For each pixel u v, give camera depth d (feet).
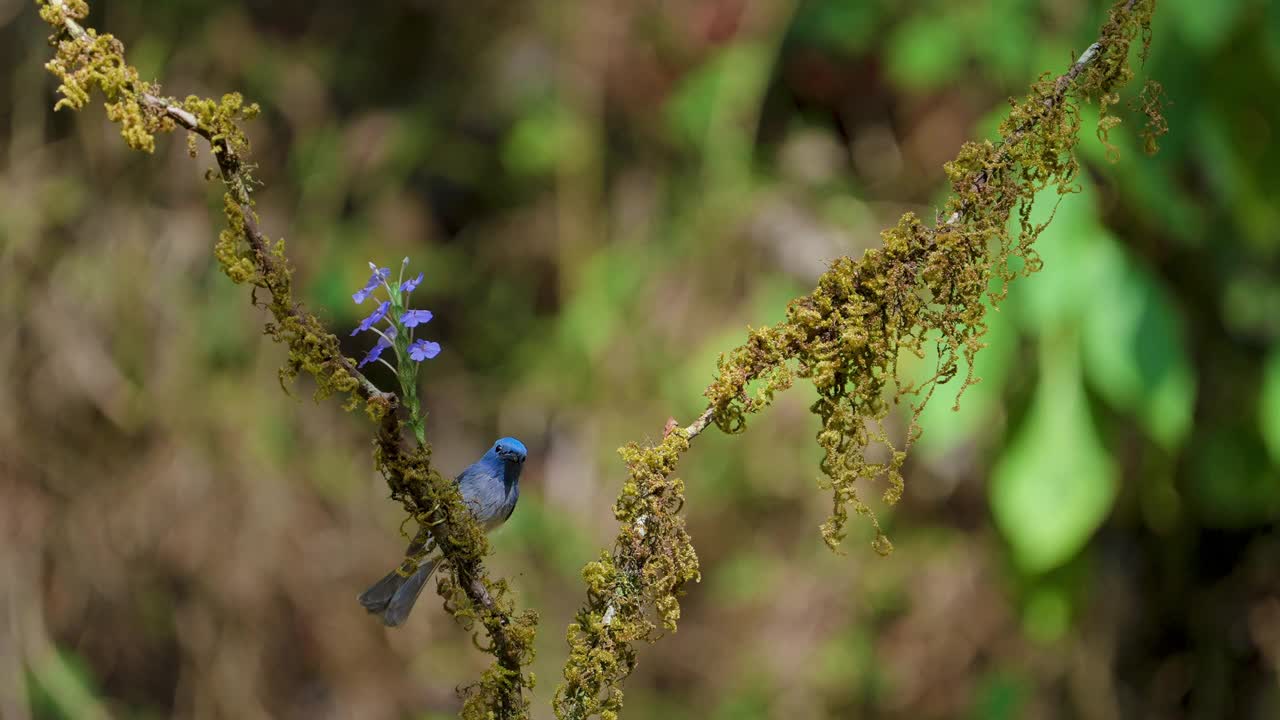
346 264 26.43
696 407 24.25
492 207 27.94
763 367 7.77
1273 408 18.89
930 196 23.65
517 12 27.66
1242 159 17.84
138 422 25.14
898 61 21.52
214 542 24.68
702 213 25.25
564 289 26.58
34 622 23.86
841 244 24.08
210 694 24.23
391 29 28.50
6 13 26.30
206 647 24.39
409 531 25.16
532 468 25.90
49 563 24.54
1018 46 20.36
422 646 24.86
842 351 7.73
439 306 27.73
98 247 25.95
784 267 24.45
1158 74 17.60
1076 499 17.79
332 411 26.43
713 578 24.48
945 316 7.81
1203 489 20.31
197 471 24.99
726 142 24.94
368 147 27.20
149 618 24.63
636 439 24.91
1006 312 17.98
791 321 7.82
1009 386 18.93
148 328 25.62
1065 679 21.59
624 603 7.50
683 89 25.57
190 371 25.54
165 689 24.61
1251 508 20.20
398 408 7.48
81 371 25.04
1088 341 17.49
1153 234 19.22
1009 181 7.92
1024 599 20.44
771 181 25.11
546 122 26.55
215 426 25.23
